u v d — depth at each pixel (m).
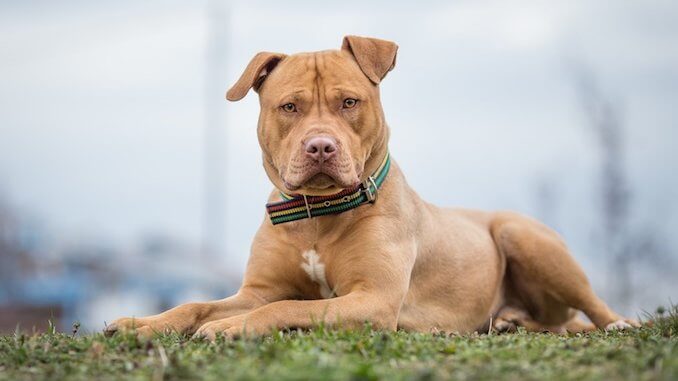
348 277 7.21
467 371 5.00
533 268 8.73
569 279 8.70
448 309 8.08
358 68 7.36
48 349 5.84
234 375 4.83
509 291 8.98
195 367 5.16
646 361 5.07
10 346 5.96
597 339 6.20
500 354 5.38
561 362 5.21
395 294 7.14
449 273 8.09
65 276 36.09
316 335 5.96
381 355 5.43
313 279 7.46
